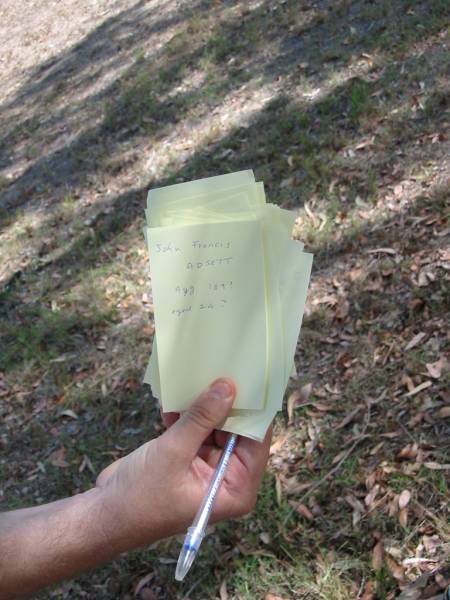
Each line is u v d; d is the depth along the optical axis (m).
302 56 5.47
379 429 2.78
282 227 1.00
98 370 3.89
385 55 4.86
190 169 5.02
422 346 3.00
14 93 8.02
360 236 3.69
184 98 5.80
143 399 3.59
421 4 5.20
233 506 1.03
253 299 0.98
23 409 3.88
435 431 2.65
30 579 0.97
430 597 2.15
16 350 4.27
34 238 5.25
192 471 1.01
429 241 3.44
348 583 2.36
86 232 5.00
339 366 3.14
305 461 2.83
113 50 7.46
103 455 3.40
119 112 6.21
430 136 4.04
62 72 7.73
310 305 3.53
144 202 5.03
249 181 1.01
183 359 1.00
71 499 1.03
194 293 0.99
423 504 2.44
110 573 2.77
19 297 4.75
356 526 2.50
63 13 9.17
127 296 4.29
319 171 4.24
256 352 0.97
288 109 4.98
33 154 6.45
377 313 3.28
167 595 2.62
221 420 0.97
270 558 2.55
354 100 4.54
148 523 0.99
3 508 3.37
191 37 6.62
